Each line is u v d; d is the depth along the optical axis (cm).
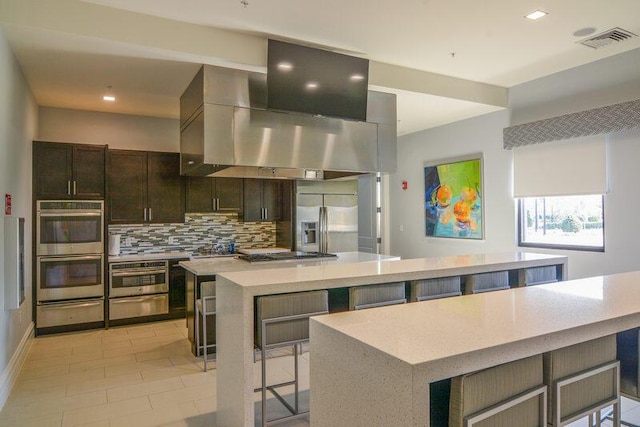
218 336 265
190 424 275
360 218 812
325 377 146
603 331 150
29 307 448
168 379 350
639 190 419
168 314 541
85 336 472
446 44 411
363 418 126
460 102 520
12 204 360
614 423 161
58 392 325
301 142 452
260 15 353
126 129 582
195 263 435
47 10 321
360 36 394
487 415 122
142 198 557
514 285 335
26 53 366
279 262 429
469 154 599
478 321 150
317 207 644
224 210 611
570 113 473
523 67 474
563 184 481
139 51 364
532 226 529
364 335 133
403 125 648
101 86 459
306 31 384
